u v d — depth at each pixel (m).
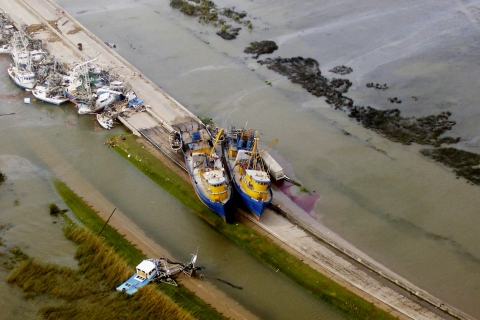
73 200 111.25
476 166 123.94
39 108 144.62
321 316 86.75
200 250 99.81
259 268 95.88
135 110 140.50
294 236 102.44
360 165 124.62
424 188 117.62
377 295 89.88
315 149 129.75
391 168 123.81
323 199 113.88
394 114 143.62
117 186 116.44
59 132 134.75
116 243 99.62
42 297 87.56
